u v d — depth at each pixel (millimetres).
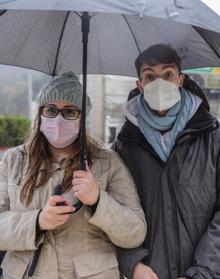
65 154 2049
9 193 1987
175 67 2037
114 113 12445
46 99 1976
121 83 12453
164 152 2025
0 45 2221
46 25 2248
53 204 1794
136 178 2102
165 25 2211
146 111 2092
